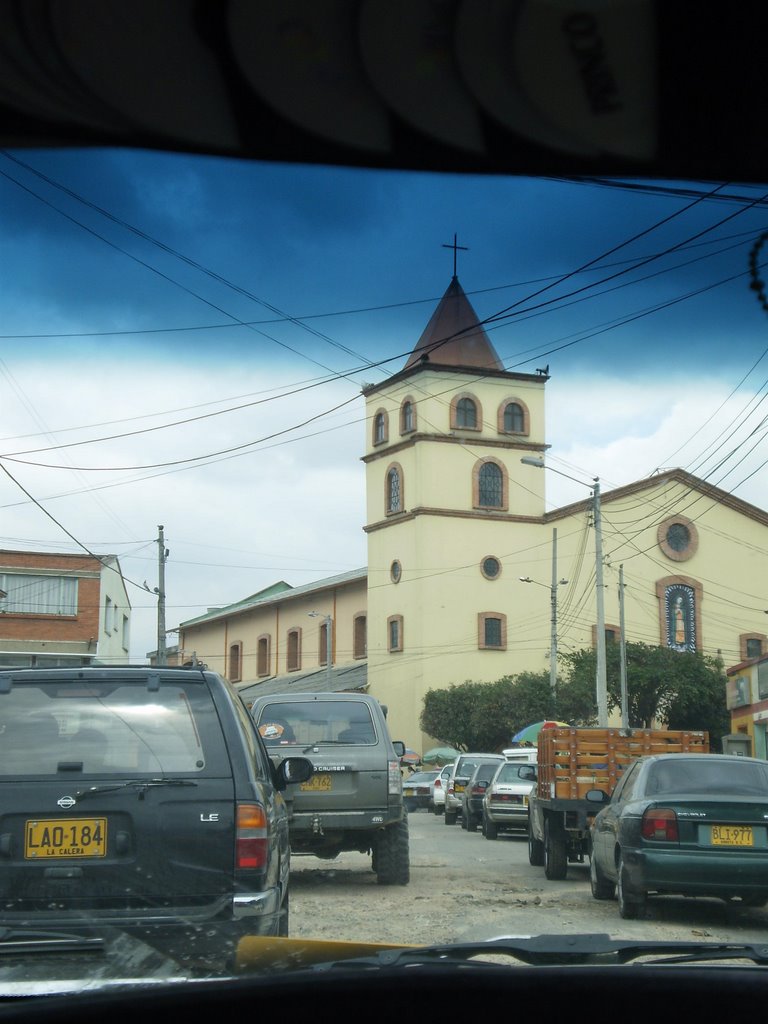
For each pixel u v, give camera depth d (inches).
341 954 157.2
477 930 377.1
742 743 1724.9
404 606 2480.3
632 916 408.5
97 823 226.7
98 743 234.7
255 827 229.8
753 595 2529.5
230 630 3452.3
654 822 400.2
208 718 239.8
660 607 2492.6
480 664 2422.5
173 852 226.4
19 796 226.1
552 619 1955.0
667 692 2208.4
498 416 2529.5
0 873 222.8
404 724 2432.3
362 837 539.8
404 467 2529.5
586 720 2212.1
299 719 546.9
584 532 2501.2
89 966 202.7
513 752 1280.8
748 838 397.1
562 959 149.6
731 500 2544.3
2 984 177.6
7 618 2043.6
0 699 238.5
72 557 2091.5
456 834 1114.7
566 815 570.9
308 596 3009.4
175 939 221.5
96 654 2073.1
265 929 226.5
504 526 2491.4
